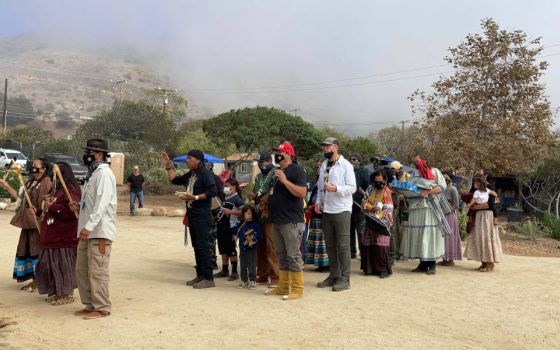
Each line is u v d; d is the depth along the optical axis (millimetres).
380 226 8297
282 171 6840
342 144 35312
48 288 6547
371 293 7230
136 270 8836
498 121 19938
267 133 30594
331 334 5445
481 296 7176
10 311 6180
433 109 20719
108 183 5941
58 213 6477
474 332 5629
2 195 21312
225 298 6891
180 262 9703
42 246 6531
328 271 8844
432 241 8641
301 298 6906
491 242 9008
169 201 26703
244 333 5441
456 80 20359
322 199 7559
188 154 7480
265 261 7965
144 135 53344
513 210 22797
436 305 6637
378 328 5668
